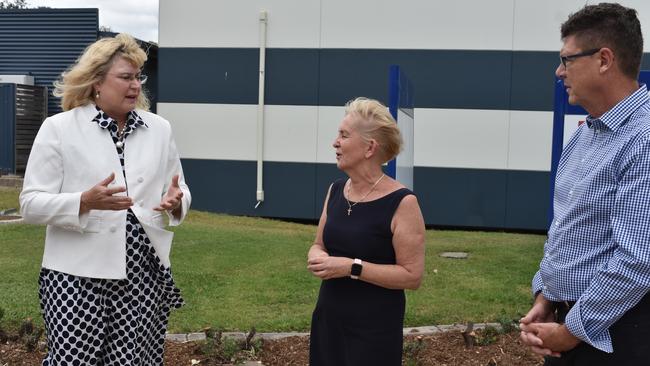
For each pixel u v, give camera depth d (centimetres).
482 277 721
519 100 1180
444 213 1209
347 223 290
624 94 236
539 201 1187
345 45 1208
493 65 1180
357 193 295
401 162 641
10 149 1530
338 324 288
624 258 215
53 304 292
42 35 1591
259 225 1117
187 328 515
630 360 226
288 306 586
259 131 1229
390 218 281
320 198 1230
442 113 1197
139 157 305
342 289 288
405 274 279
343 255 289
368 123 285
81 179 293
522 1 1166
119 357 300
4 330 473
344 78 1212
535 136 1181
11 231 928
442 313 568
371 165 290
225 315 552
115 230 292
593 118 246
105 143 296
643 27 1141
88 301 292
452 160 1200
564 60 243
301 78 1222
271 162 1239
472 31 1180
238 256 801
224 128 1246
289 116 1229
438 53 1190
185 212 322
